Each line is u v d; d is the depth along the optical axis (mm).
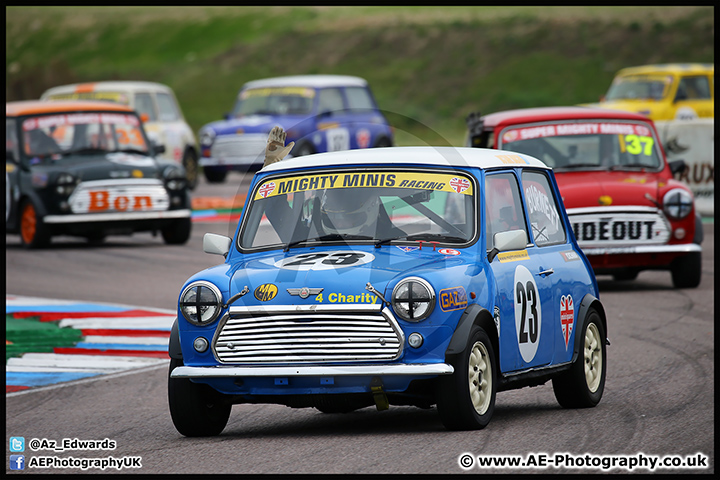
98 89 101750
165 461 23156
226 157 105062
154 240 74062
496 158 27984
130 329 42562
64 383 33906
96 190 66250
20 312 46219
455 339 23656
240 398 24938
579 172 51531
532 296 26828
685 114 95938
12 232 69312
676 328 40875
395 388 23453
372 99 105438
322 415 28875
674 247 50062
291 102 102625
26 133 68812
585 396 28359
